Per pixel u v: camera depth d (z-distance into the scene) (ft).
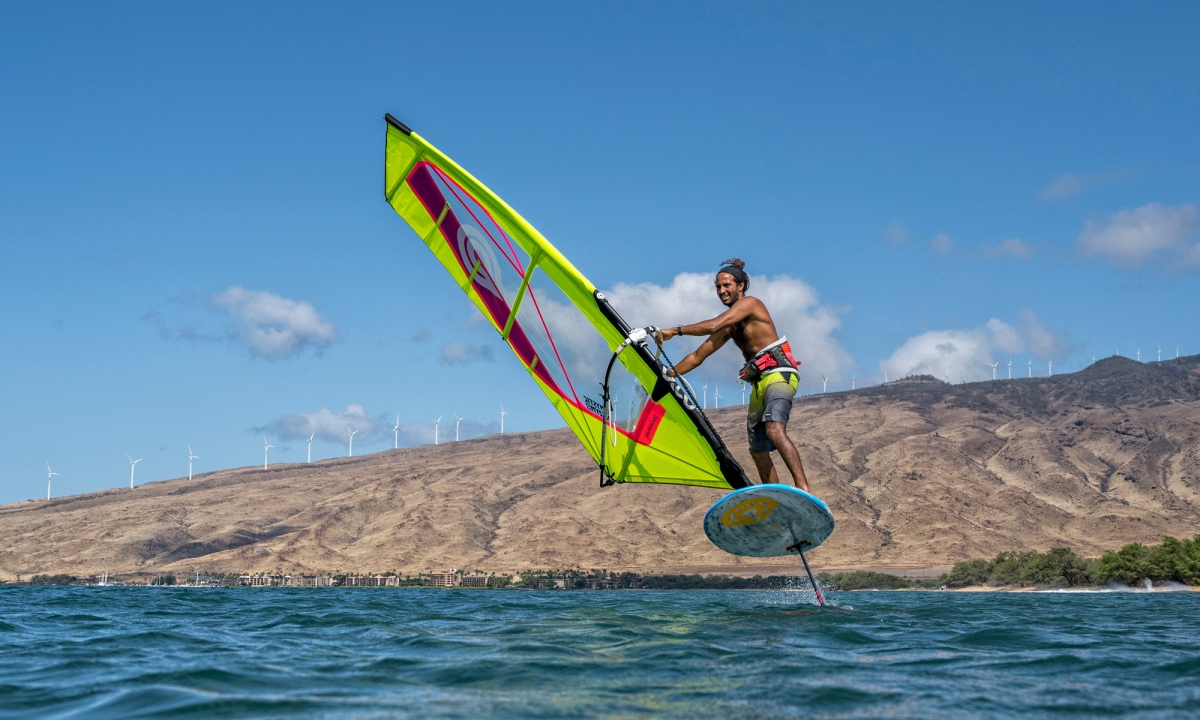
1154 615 58.85
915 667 22.49
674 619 35.37
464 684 19.63
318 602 63.72
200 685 19.79
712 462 33.83
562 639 27.48
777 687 19.06
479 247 35.29
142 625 38.11
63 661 24.58
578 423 35.58
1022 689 19.49
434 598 78.74
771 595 74.23
